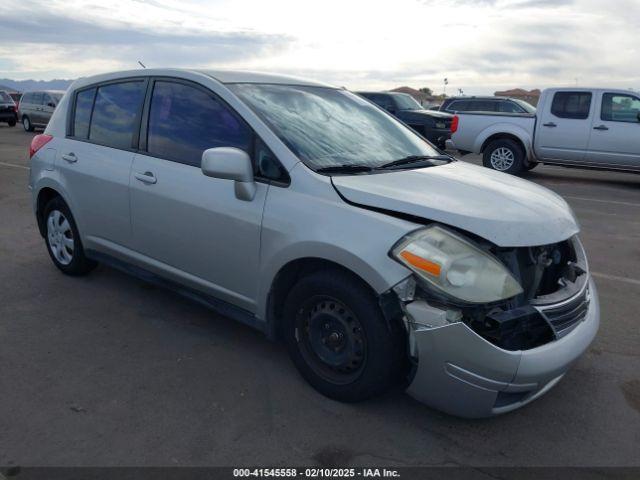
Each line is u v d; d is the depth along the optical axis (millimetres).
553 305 2812
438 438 2904
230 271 3482
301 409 3105
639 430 3029
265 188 3254
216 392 3254
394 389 3312
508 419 3090
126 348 3744
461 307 2637
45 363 3529
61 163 4621
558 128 11469
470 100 17109
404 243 2713
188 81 3816
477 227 2738
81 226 4562
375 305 2836
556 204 3283
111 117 4332
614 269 5680
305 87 4086
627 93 10898
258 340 3898
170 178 3730
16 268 5207
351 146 3609
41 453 2701
